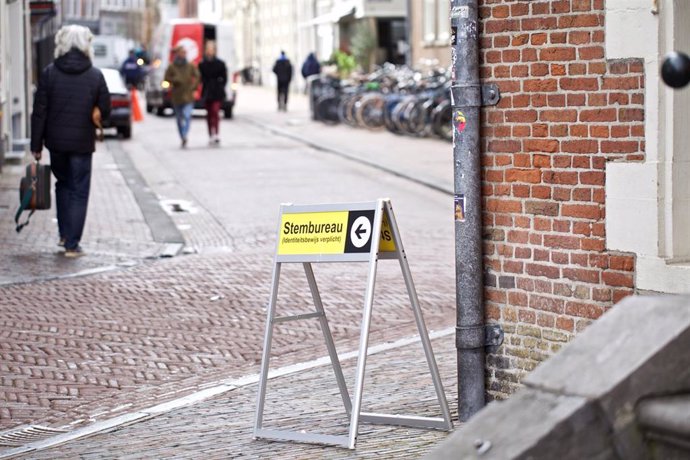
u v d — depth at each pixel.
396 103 39.09
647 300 4.51
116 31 106.06
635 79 7.77
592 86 8.02
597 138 8.03
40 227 19.69
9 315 13.50
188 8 131.38
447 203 23.31
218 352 12.06
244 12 101.38
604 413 4.17
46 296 14.52
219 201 24.00
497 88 8.59
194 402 10.04
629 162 7.85
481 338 8.85
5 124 29.91
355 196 24.48
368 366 11.02
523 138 8.48
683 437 4.09
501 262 8.74
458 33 8.62
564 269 8.31
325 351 11.93
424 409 9.29
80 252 17.38
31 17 39.50
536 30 8.32
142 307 14.04
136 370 11.41
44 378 11.11
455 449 4.28
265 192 25.36
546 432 4.14
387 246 8.30
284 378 10.76
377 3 64.94
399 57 63.69
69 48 16.72
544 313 8.49
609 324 4.49
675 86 4.64
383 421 8.84
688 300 4.42
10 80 32.16
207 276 15.91
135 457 8.33
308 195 24.78
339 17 69.38
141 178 28.08
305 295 14.59
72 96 16.72
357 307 13.93
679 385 4.24
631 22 7.72
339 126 44.53
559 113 8.24
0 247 17.80
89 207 22.75
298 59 83.62
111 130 43.44
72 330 12.89
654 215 7.71
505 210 8.67
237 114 55.16
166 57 54.34
